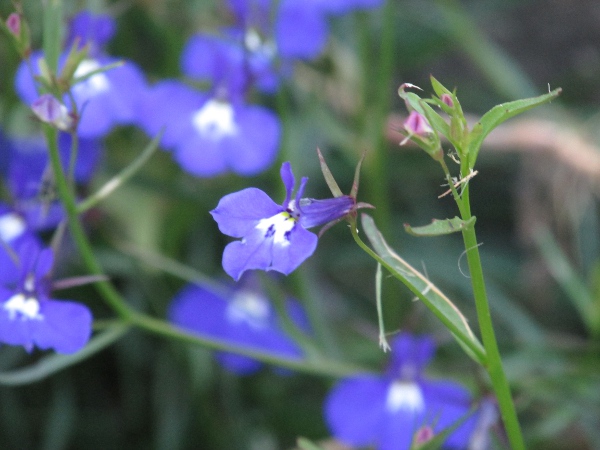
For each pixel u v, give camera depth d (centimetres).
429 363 47
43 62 36
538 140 49
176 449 47
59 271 44
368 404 41
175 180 50
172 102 43
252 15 45
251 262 33
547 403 46
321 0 48
